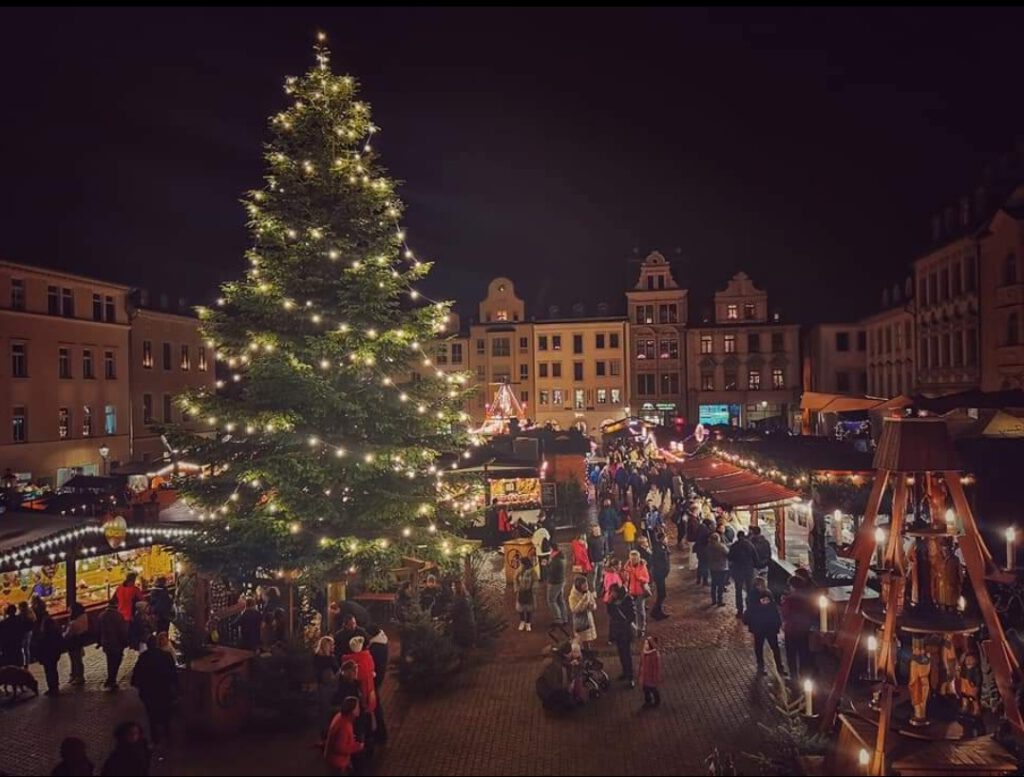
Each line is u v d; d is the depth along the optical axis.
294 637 14.67
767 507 21.52
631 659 14.73
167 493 32.66
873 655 11.91
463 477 19.69
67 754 9.91
